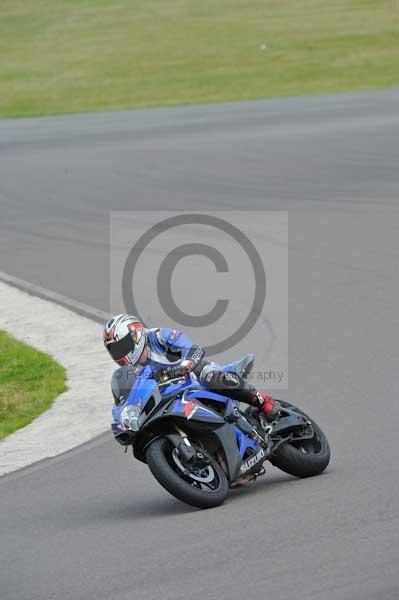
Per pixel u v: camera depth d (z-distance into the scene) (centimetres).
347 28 19988
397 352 4431
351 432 3488
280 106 14050
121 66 18288
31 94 16662
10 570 2572
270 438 3075
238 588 2220
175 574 2362
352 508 2691
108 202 8600
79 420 4038
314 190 8462
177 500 3022
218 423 2941
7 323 5588
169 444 2955
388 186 8394
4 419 4247
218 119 13162
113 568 2470
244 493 3016
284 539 2505
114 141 11912
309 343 4716
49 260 6850
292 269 6097
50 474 3456
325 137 11100
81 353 4947
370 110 13012
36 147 11925
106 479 3328
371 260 6116
